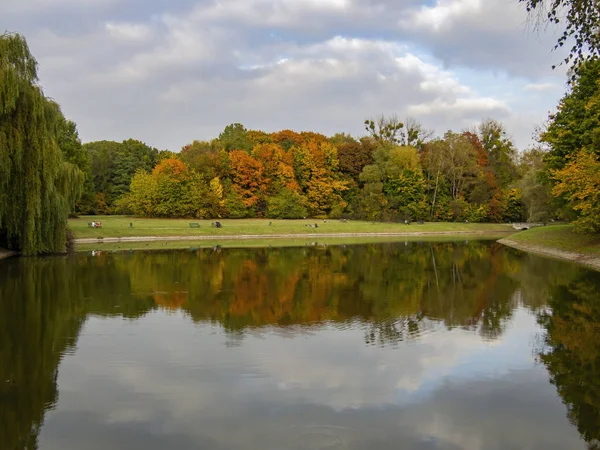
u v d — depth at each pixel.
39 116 32.06
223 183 86.69
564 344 14.35
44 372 12.00
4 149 29.73
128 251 42.53
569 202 39.50
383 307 19.44
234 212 83.62
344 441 8.66
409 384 11.24
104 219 72.00
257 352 13.50
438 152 91.75
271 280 26.31
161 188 78.38
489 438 8.82
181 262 34.50
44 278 26.42
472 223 87.69
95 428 9.16
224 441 8.66
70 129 76.94
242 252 42.97
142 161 99.50
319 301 20.58
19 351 13.65
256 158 91.69
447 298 21.33
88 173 82.50
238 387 11.02
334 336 15.12
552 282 25.72
